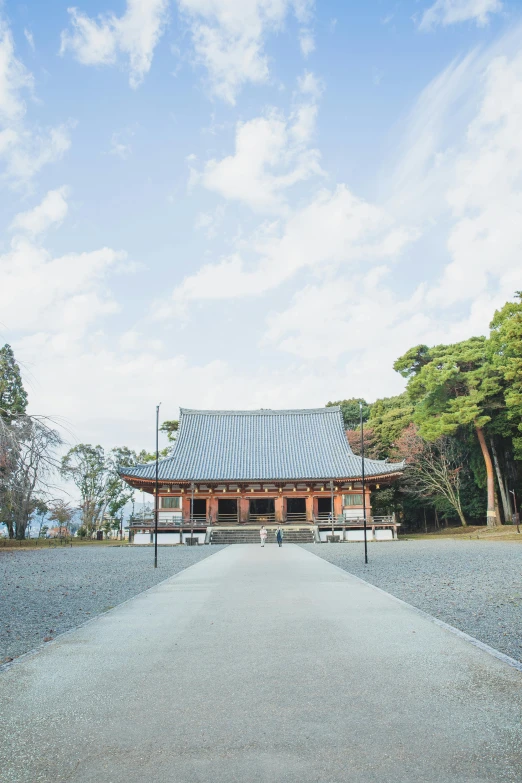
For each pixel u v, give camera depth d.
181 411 54.97
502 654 7.41
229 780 4.16
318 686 6.16
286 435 52.81
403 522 60.50
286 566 20.61
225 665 7.04
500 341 40.62
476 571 18.08
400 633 8.66
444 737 4.82
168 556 28.67
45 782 4.18
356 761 4.41
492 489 44.72
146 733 5.00
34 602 13.16
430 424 45.06
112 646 8.12
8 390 30.88
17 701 5.86
